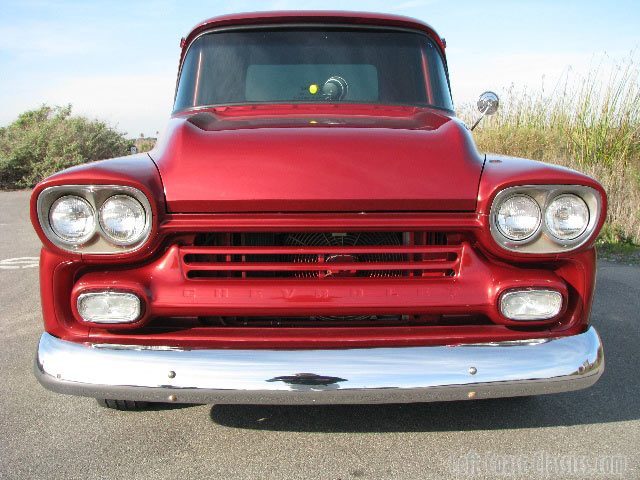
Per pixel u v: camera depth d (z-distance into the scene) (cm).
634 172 831
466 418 287
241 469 244
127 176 218
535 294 227
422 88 339
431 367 219
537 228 222
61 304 232
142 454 255
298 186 224
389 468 244
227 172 228
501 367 222
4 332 417
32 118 2128
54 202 219
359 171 228
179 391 217
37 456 253
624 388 317
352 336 225
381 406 301
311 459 251
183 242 229
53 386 226
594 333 242
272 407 301
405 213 226
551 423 281
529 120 1098
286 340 224
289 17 346
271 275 246
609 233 728
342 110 315
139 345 227
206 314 227
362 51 344
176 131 261
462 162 234
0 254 709
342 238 256
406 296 226
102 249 221
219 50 345
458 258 229
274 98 332
